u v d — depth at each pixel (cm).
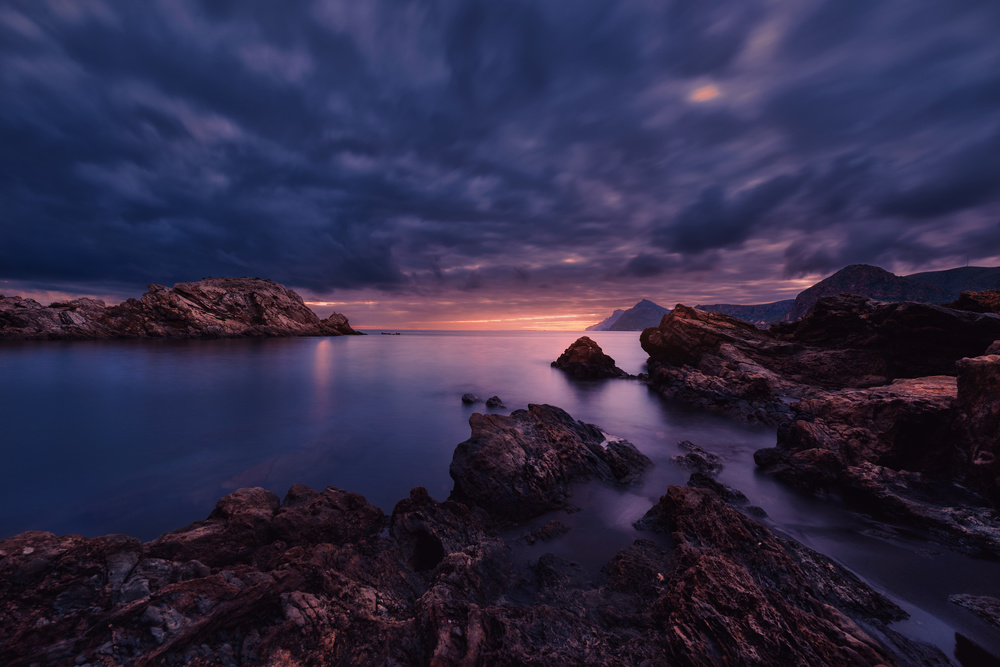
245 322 8238
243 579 530
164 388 2986
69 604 433
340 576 632
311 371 3994
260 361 4581
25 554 461
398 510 935
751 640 477
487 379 3650
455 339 11206
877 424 1285
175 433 1903
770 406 2248
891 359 2462
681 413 2339
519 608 558
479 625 505
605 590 680
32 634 387
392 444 1758
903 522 1015
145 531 1035
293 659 461
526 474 1145
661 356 3884
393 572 707
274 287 9362
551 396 2884
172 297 7312
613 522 1013
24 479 1333
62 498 1206
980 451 1055
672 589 589
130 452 1631
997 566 805
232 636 468
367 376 3759
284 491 1277
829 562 768
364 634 525
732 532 803
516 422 1481
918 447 1191
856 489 1157
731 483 1277
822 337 2945
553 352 6562
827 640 487
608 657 473
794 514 1068
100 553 504
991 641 596
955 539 909
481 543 817
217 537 728
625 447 1524
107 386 3016
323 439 1820
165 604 445
